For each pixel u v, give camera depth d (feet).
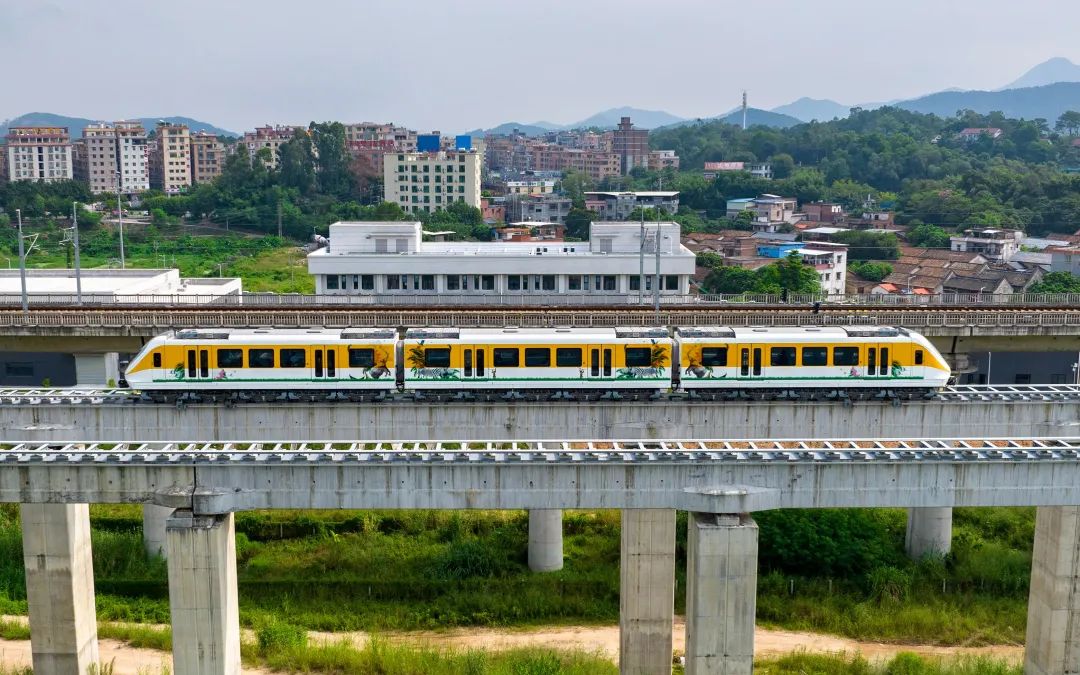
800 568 185.47
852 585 181.27
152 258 553.23
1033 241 516.32
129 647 158.40
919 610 171.94
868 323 225.76
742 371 166.91
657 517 141.79
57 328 219.41
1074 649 139.74
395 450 126.21
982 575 182.50
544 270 314.55
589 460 123.44
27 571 139.64
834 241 528.63
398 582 180.04
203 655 122.62
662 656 144.97
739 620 123.75
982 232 505.66
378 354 164.35
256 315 224.53
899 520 201.77
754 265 467.93
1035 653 143.74
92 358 239.50
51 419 159.22
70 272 333.83
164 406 160.76
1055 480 125.80
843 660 156.15
